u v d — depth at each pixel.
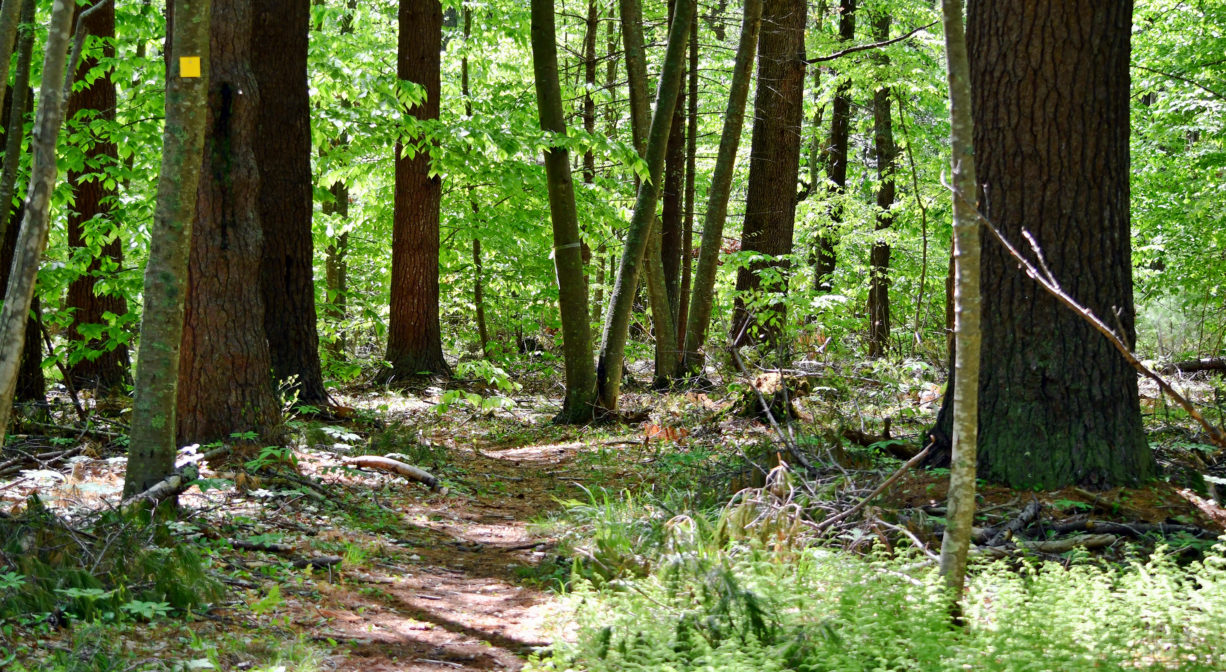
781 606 4.21
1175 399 4.35
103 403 10.12
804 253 19.94
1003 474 6.56
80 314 11.80
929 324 20.80
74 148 9.92
